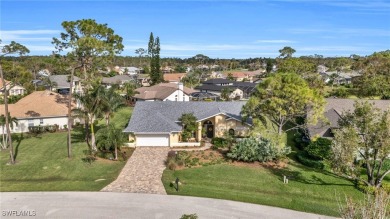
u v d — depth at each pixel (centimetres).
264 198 2567
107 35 4644
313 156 3459
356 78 8969
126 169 3192
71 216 2180
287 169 3241
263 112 3681
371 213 1240
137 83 10725
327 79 12200
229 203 2453
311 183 2923
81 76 5272
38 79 10188
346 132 2605
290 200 2556
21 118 4709
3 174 3023
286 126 5206
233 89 9262
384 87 6844
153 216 2206
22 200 2422
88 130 4616
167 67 19862
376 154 2678
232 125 4331
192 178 2973
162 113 4450
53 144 4097
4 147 3891
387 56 9500
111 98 3759
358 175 2747
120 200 2459
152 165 3319
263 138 3559
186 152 3712
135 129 3991
